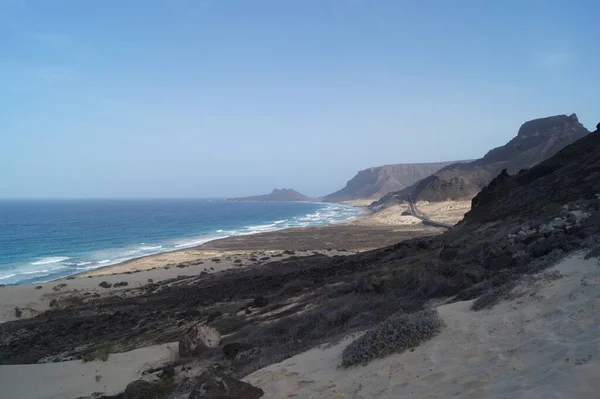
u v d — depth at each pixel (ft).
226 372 34.81
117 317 86.07
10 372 50.19
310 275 98.58
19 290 116.26
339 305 46.39
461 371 16.88
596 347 14.19
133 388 35.91
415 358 20.12
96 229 354.95
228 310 74.08
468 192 413.39
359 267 92.84
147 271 144.36
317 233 268.41
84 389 42.29
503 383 14.32
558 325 17.98
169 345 55.36
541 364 14.79
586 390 11.68
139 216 531.91
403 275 48.44
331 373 22.79
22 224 401.29
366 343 23.29
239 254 182.09
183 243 258.98
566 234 43.73
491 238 61.77
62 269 175.01
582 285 22.21
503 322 20.94
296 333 42.29
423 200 435.12
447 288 36.83
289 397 20.79
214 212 640.17
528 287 25.16
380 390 17.76
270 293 84.69
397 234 250.16
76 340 73.67
